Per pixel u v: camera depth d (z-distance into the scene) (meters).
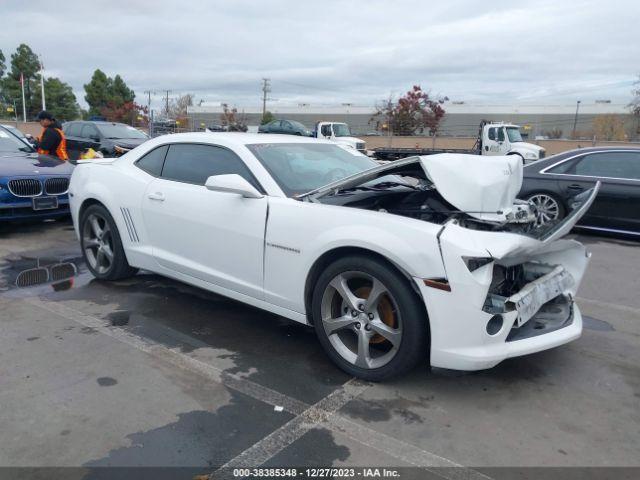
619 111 62.38
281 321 4.34
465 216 3.40
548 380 3.46
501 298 3.07
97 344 3.81
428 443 2.74
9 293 4.87
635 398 3.26
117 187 4.88
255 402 3.08
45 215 7.24
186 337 3.98
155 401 3.06
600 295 5.28
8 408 2.95
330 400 3.12
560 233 3.34
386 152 13.71
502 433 2.85
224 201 3.96
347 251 3.34
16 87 65.81
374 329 3.24
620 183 7.67
